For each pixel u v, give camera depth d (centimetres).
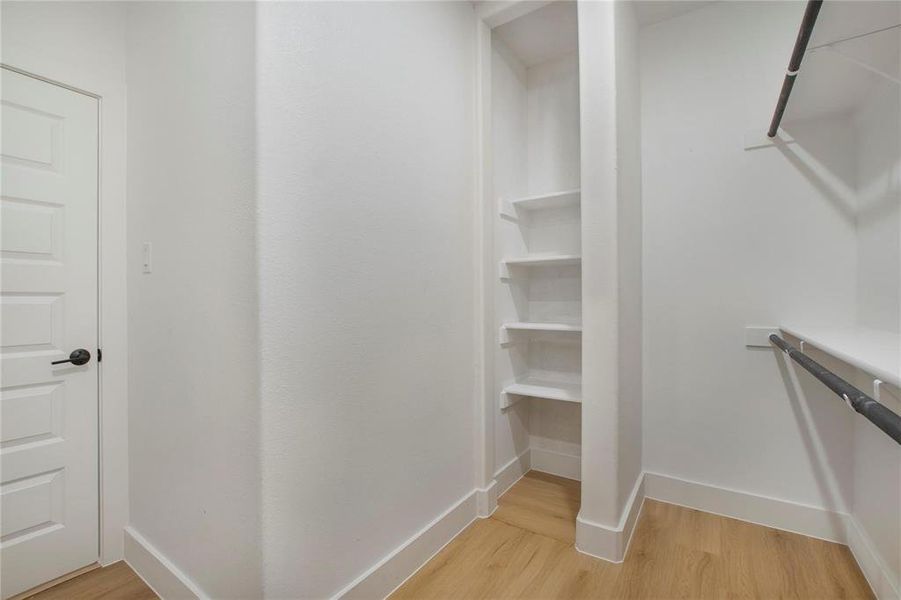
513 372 224
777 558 153
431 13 164
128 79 163
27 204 144
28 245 145
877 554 136
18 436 143
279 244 107
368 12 134
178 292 133
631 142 179
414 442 152
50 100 148
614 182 153
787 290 174
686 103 196
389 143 142
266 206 104
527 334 241
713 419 189
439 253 167
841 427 163
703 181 191
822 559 152
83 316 156
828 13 95
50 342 149
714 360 189
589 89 158
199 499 123
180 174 131
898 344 105
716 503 187
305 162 113
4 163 140
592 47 157
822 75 128
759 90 180
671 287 199
